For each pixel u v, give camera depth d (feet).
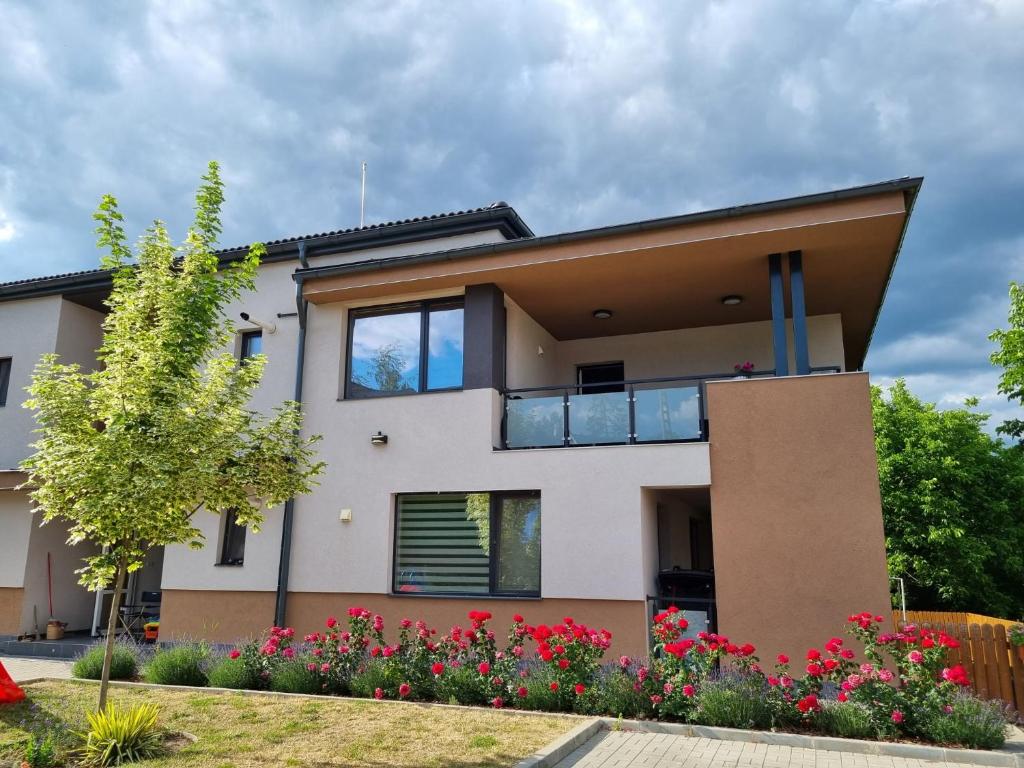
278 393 40.98
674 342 45.57
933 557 70.54
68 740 20.31
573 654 25.68
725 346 44.37
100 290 48.06
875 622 27.09
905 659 22.77
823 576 28.55
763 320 43.70
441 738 21.02
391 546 36.50
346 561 36.94
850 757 20.33
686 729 22.66
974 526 72.54
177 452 19.44
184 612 39.73
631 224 32.63
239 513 22.12
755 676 24.21
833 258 33.60
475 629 27.58
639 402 33.94
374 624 29.27
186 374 20.99
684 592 33.24
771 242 31.91
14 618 43.98
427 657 27.58
